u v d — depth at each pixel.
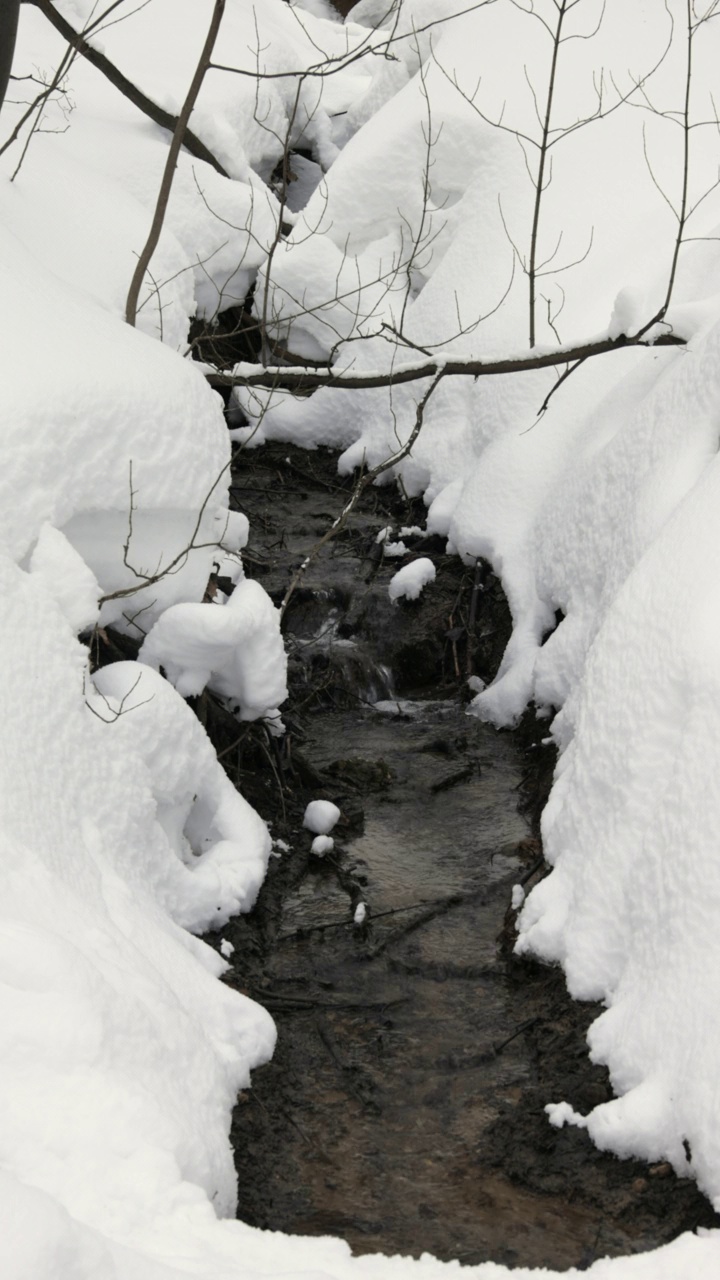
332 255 10.33
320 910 5.39
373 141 10.48
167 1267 2.55
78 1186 2.94
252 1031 4.28
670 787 4.48
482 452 8.52
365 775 6.51
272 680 5.75
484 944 5.14
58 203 7.86
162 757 4.89
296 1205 3.78
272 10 14.75
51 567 4.64
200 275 9.69
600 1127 3.92
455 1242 3.63
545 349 6.70
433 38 11.57
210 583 5.93
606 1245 3.58
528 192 9.58
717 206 8.64
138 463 5.11
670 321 6.60
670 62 9.96
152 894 4.66
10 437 4.57
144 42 11.51
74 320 5.41
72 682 4.49
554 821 5.37
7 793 3.93
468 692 7.50
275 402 10.40
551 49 10.36
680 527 5.38
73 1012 3.27
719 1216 3.55
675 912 4.20
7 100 9.35
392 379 6.93
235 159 10.36
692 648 4.67
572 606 6.69
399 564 8.52
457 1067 4.42
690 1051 3.84
